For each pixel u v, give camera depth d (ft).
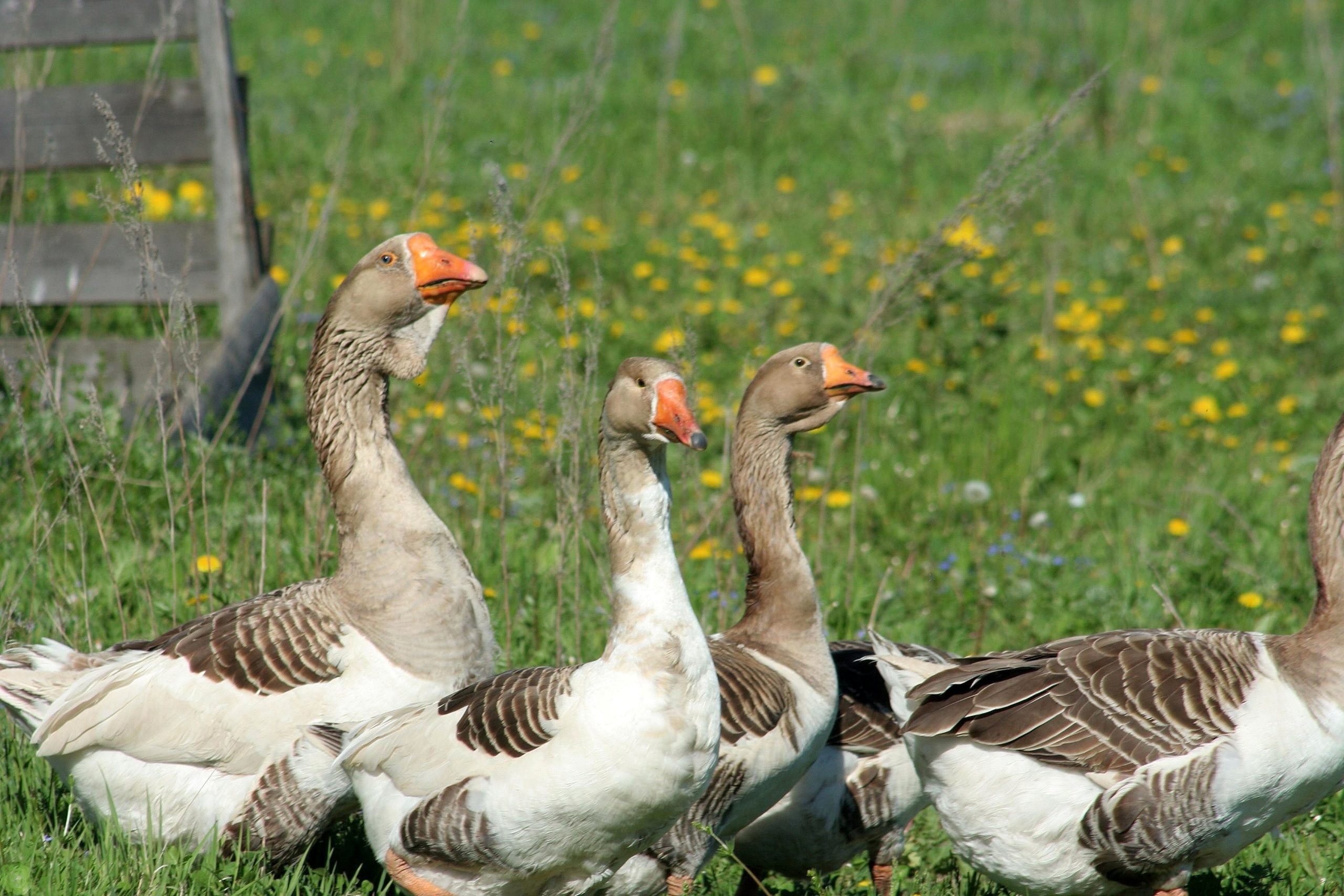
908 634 35.37
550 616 35.58
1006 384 53.21
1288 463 47.60
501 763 21.58
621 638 21.59
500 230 31.63
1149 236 69.87
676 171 88.07
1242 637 24.61
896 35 129.80
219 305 48.24
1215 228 76.02
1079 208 79.92
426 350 26.71
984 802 24.29
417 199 42.01
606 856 22.26
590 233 72.95
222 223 46.96
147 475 39.55
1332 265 67.41
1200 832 23.54
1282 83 108.37
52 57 43.27
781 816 26.86
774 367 27.22
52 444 40.09
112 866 23.30
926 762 24.93
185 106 46.85
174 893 22.79
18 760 27.78
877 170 89.56
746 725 24.03
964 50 123.13
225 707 23.93
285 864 24.95
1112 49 116.47
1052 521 44.68
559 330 52.80
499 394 32.53
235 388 44.93
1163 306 64.34
